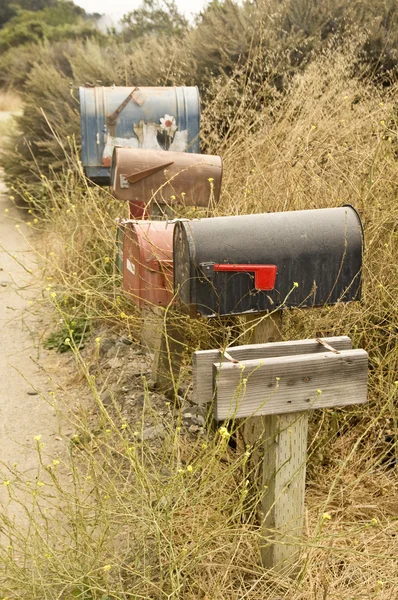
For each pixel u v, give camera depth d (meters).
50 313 4.98
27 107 8.16
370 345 3.60
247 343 3.04
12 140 8.25
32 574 2.48
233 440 3.40
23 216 7.66
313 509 2.93
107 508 2.58
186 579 2.48
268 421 2.60
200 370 2.47
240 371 2.43
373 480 3.14
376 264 3.77
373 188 4.08
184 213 4.52
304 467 2.61
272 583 2.58
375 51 6.88
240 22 7.57
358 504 3.01
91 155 5.25
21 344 4.83
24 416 3.95
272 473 2.58
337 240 2.72
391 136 4.51
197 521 2.66
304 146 4.64
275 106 5.80
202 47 7.60
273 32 7.13
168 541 2.41
